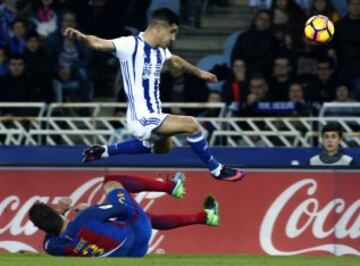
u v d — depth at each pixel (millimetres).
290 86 32344
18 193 27500
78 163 27500
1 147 30375
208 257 24438
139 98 23016
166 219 23859
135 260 21516
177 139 31797
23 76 33469
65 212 25812
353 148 29641
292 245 27156
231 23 37750
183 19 37594
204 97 33094
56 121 32125
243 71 32781
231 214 27203
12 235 27344
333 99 32969
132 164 27359
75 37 22438
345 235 27141
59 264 20719
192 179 27281
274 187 27281
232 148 30016
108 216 22641
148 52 23031
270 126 31047
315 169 27266
